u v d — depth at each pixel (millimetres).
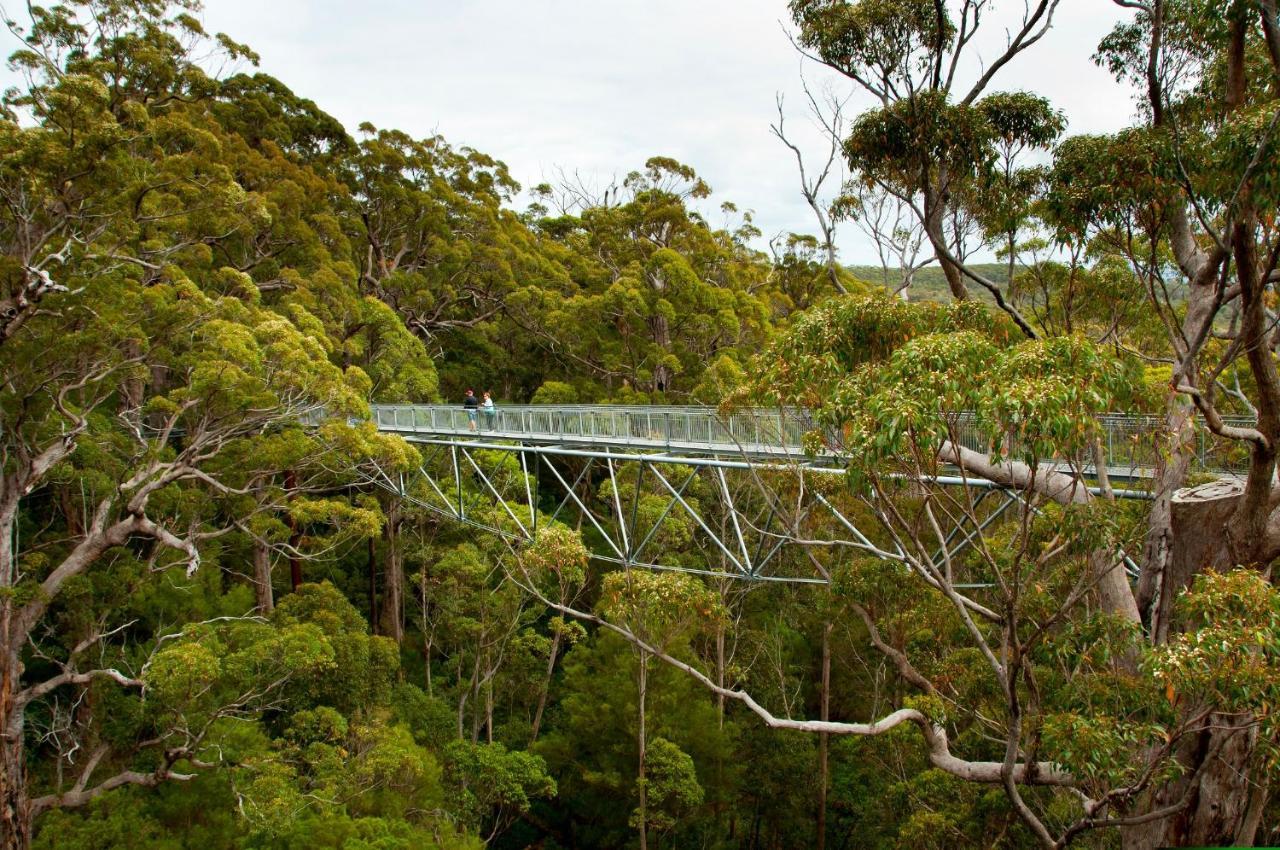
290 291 25047
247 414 15242
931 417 6730
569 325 31672
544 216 51094
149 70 19906
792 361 9570
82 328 12594
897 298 9383
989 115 10531
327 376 15703
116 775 14477
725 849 21141
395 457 16984
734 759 21406
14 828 11891
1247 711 7203
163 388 23469
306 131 34375
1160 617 9422
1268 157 7422
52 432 14469
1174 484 9406
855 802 21328
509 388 37344
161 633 16391
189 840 12906
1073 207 9742
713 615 10383
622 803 21062
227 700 14422
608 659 21578
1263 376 8383
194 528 15953
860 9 10188
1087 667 9477
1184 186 8641
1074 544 8305
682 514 23641
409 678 24938
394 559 25953
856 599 11117
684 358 31375
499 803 20750
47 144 11414
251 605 19703
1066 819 13125
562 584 11758
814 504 13359
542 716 25047
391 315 27594
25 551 16469
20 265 11719
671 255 30734
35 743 17172
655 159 38250
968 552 14953
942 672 11875
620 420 18094
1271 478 8773
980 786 14656
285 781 12531
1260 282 8195
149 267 15102
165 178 14578
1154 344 15219
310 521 15836
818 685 24438
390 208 34656
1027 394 6246
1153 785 8773
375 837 13367
